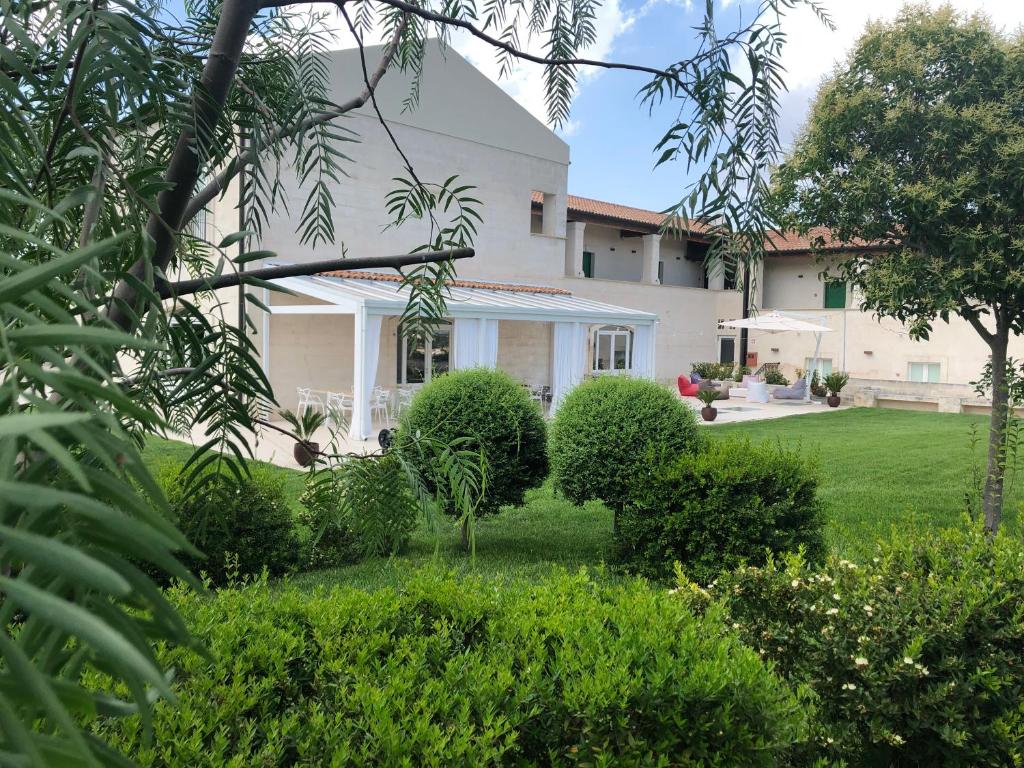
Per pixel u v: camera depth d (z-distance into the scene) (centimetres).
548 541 852
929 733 317
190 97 109
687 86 142
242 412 123
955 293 668
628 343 2461
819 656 328
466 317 1725
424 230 2078
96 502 35
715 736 226
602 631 261
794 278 3180
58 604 30
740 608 371
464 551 791
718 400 2822
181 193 108
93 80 82
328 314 2000
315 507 171
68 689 37
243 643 243
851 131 709
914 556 379
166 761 175
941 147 659
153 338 76
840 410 2527
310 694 232
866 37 697
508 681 218
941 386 2573
